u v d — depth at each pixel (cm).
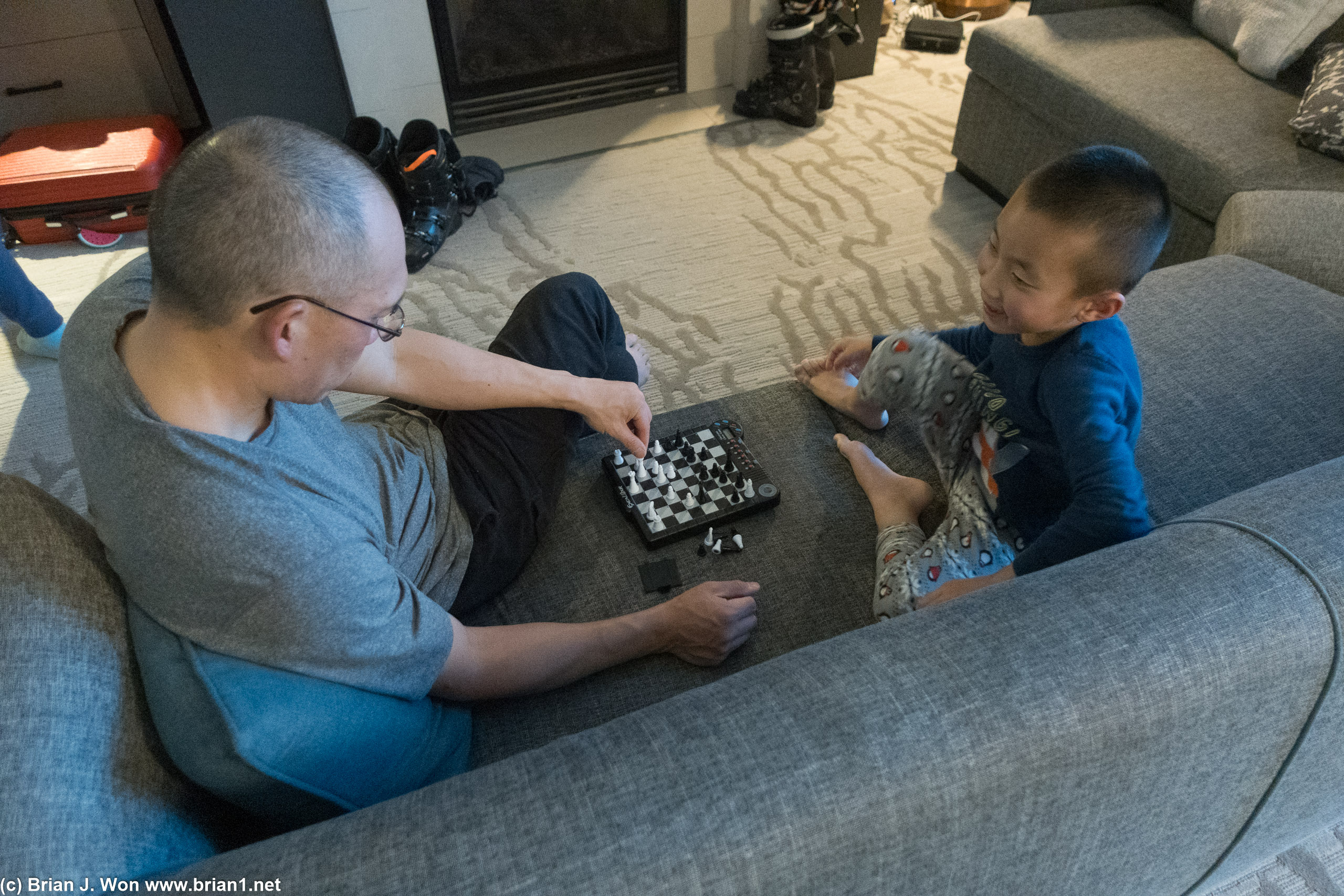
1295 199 168
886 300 216
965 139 254
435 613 85
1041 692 66
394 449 107
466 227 244
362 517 86
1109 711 66
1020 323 102
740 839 59
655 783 62
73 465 177
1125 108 201
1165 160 192
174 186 65
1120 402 97
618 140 284
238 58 235
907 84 311
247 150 65
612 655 103
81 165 225
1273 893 115
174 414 71
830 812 60
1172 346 138
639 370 164
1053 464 108
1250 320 141
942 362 123
